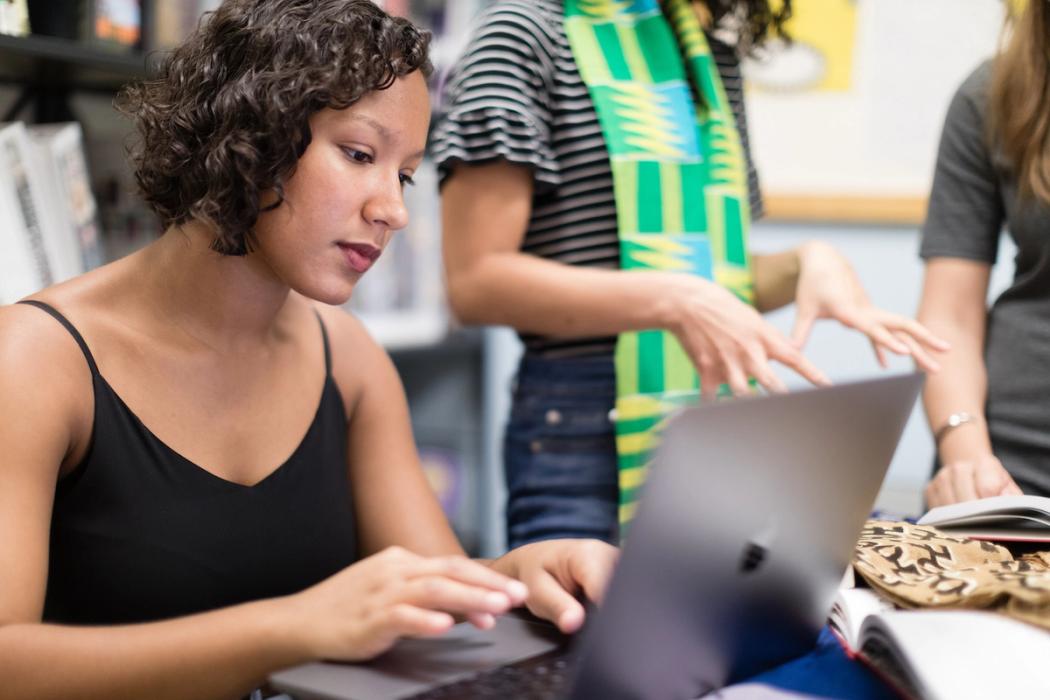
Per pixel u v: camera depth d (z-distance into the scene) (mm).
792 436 632
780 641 742
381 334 2393
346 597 678
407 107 814
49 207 1383
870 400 689
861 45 2197
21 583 751
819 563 729
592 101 1227
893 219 2215
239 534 888
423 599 652
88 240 1446
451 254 1233
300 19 794
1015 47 1180
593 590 750
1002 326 1243
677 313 1081
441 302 2557
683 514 584
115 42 1488
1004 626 678
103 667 700
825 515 705
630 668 625
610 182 1223
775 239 2311
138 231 1712
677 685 667
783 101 2244
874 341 1057
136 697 697
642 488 558
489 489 2668
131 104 880
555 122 1229
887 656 706
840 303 1102
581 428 1241
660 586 604
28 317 818
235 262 850
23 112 1585
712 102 1308
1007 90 1185
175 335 867
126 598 852
